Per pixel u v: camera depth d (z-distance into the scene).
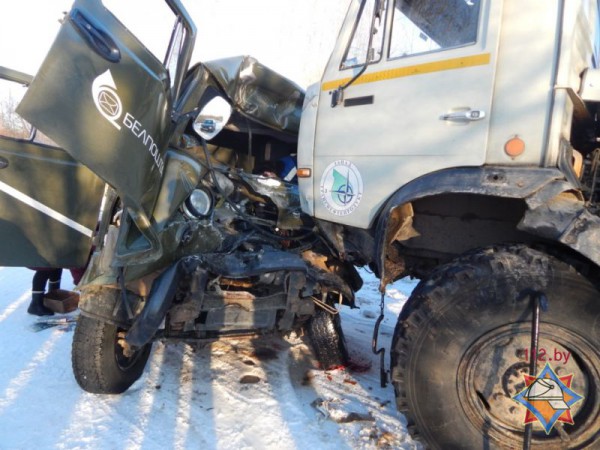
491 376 1.95
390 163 2.35
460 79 2.10
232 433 2.48
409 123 2.27
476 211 2.35
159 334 2.58
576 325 1.80
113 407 2.68
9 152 2.55
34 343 3.58
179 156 2.77
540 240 2.11
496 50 2.01
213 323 2.63
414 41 2.30
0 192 2.52
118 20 2.12
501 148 2.01
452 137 2.13
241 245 3.03
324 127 2.67
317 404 2.79
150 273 2.55
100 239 2.62
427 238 2.49
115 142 2.01
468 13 2.13
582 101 2.05
